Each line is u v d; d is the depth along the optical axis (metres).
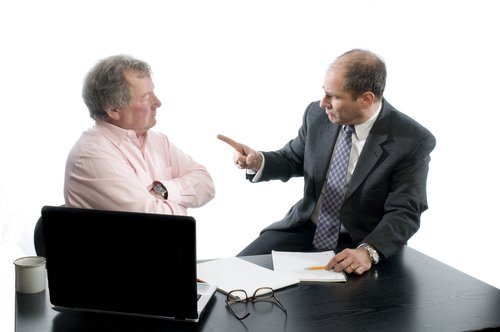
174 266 1.41
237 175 3.82
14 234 3.28
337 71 2.20
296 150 2.65
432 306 1.58
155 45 3.47
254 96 3.70
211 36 3.56
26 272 1.61
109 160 1.96
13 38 3.16
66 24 3.24
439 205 3.89
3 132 3.22
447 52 3.77
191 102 3.65
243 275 1.75
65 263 1.46
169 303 1.45
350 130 2.37
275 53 3.66
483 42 3.74
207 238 3.65
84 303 1.49
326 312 1.54
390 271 1.84
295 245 2.50
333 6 3.65
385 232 1.99
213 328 1.44
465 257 3.58
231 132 3.73
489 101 3.80
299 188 4.00
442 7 3.71
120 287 1.46
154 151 2.28
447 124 3.84
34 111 3.25
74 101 3.30
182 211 2.12
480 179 3.87
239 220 3.80
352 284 1.73
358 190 2.31
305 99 3.75
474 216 3.87
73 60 3.27
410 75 3.79
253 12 3.58
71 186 1.98
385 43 3.74
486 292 1.68
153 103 2.07
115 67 1.97
